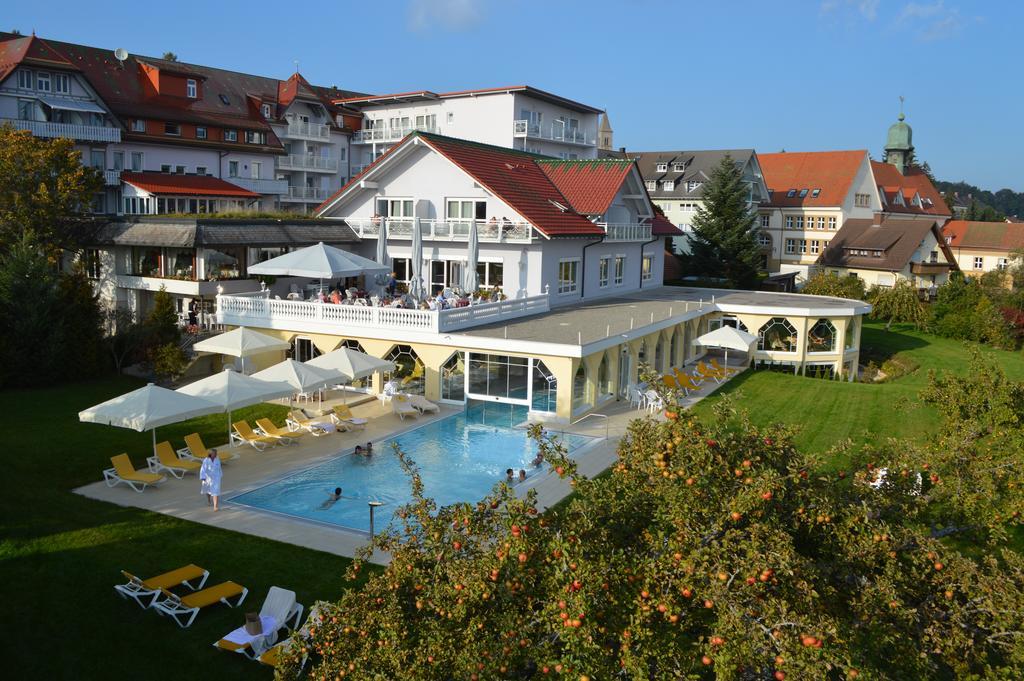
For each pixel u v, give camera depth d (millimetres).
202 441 25094
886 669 8539
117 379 32406
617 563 8469
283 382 24312
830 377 43000
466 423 28406
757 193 90062
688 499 8812
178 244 36719
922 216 105250
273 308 33219
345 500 20594
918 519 10492
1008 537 10562
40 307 30703
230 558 16625
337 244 43250
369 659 8602
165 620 14039
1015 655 8297
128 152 55250
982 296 59969
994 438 14883
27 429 24625
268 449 24906
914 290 62812
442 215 42406
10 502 18734
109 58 60531
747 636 7574
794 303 44812
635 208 50969
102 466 22234
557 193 45625
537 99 70750
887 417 31188
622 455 10320
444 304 34281
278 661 9398
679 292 52469
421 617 8914
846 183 91375
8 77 48031
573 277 43969
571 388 28297
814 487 9750
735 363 42688
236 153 63062
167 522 18562
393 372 31922
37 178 38750
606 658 7852
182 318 38000
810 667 7230
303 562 16578
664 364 37438
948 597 8859
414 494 10047
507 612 8367
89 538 17125
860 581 9062
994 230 94250
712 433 9500
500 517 9398
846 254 81500
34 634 13453
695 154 93188
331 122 76375
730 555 8250
